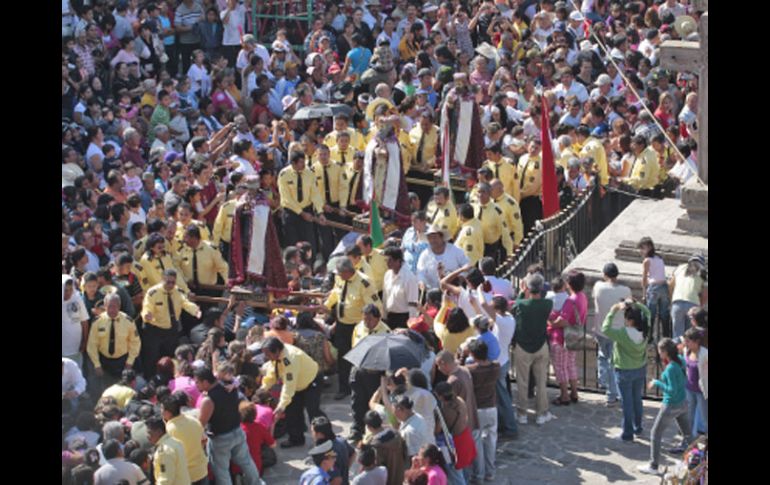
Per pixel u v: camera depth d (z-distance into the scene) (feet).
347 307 74.13
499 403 69.56
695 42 86.07
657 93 121.49
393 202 94.68
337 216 97.81
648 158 102.42
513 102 116.16
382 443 56.90
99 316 73.10
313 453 56.29
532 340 70.54
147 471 58.03
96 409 62.08
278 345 66.69
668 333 80.33
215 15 134.72
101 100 116.98
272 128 111.86
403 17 144.46
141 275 79.46
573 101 113.60
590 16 144.05
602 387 76.38
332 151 99.91
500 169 98.68
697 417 67.05
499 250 89.61
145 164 108.37
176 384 65.67
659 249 87.30
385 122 94.43
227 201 88.33
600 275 84.64
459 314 68.74
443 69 121.90
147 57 127.65
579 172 100.22
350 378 67.05
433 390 61.67
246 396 66.33
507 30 134.21
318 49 133.39
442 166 97.91
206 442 60.44
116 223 88.74
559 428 71.56
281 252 85.76
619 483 65.31
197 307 78.13
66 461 56.75
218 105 120.78
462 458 60.18
